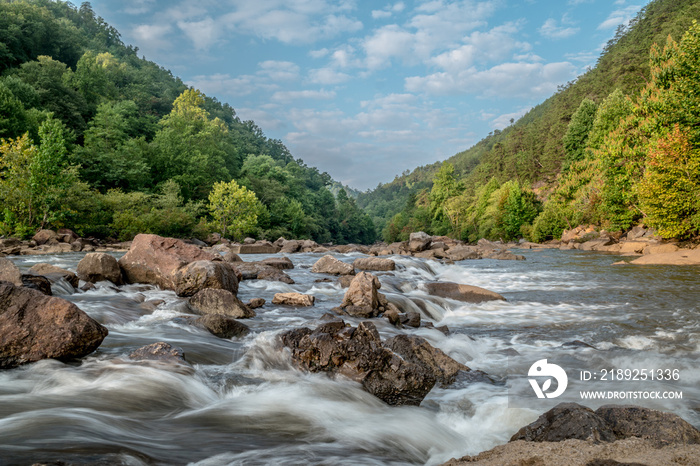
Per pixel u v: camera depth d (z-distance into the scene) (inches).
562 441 147.2
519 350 354.9
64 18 6599.4
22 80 2819.9
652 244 1488.7
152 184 2955.2
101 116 2856.8
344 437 182.1
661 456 125.6
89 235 1959.9
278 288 614.9
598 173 2409.0
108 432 161.0
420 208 5354.3
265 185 4375.0
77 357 255.6
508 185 3796.8
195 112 4845.0
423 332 398.6
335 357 260.7
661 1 5738.2
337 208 7037.4
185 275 495.2
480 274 971.3
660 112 1670.8
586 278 859.4
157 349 265.4
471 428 208.5
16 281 383.2
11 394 199.8
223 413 198.8
